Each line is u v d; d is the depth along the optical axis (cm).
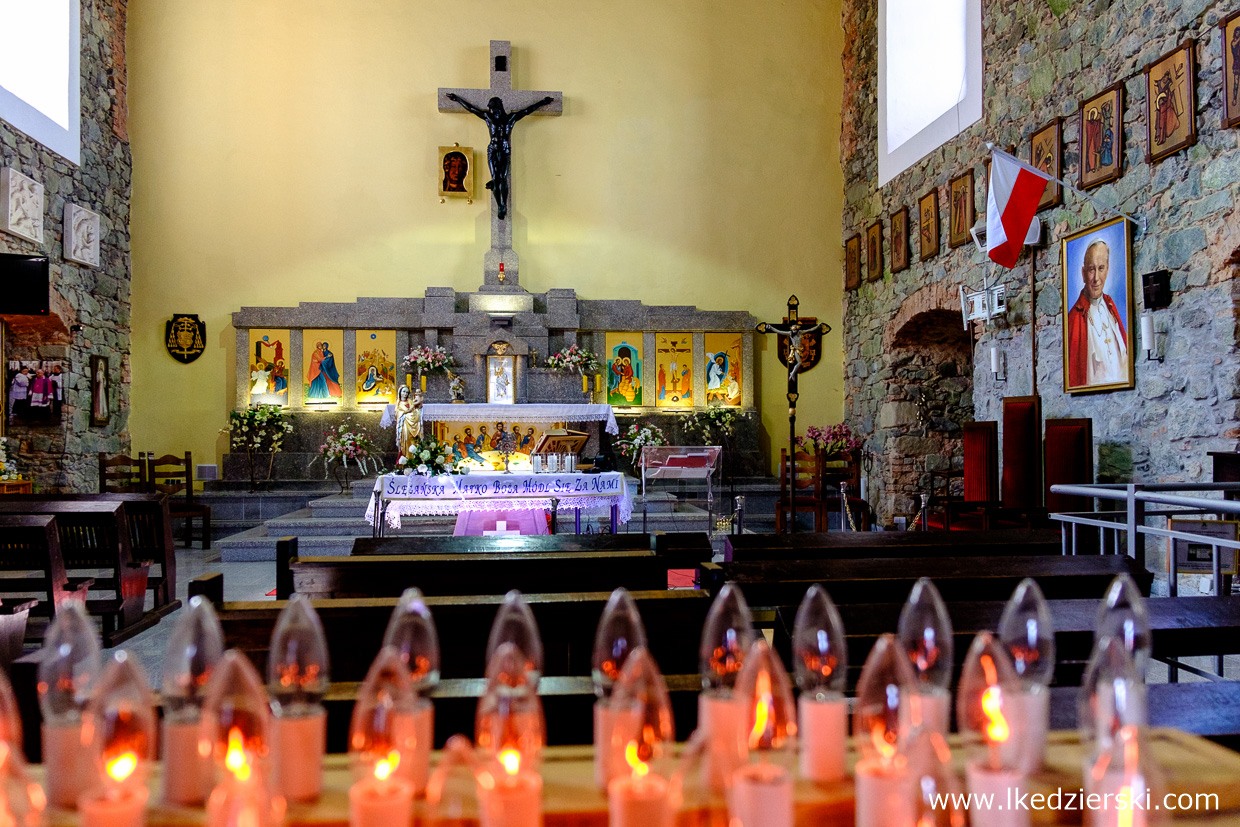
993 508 690
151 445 1099
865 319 1134
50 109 931
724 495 1120
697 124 1206
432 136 1162
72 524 502
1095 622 213
